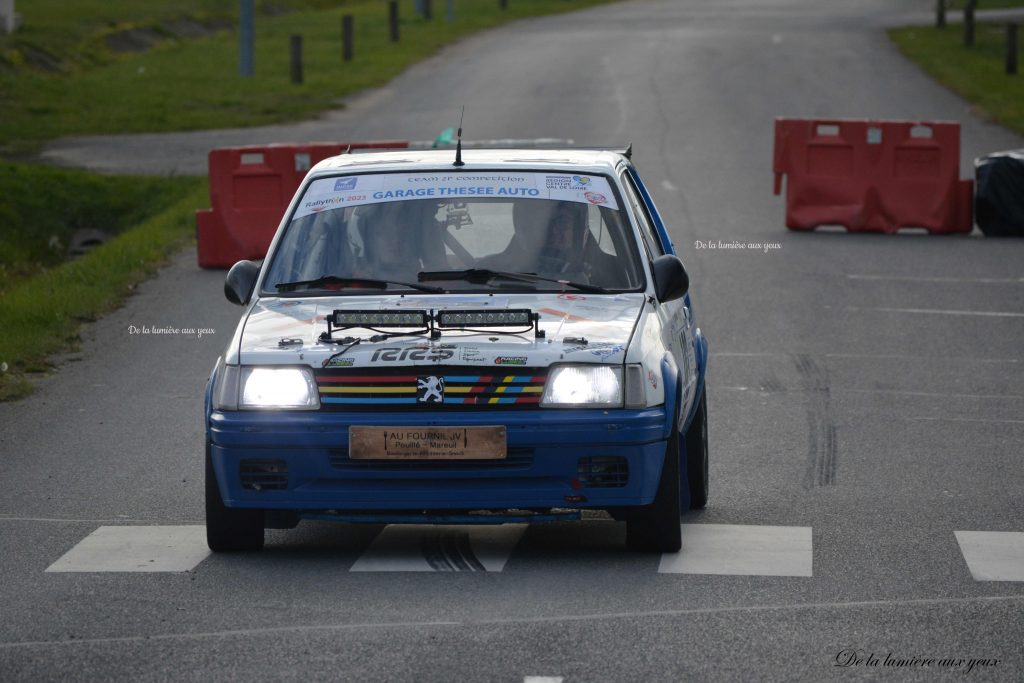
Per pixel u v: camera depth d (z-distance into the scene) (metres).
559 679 21.44
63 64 155.12
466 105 128.62
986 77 142.38
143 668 22.03
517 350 27.03
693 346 32.72
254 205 69.00
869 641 23.22
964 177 92.69
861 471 35.84
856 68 150.12
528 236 30.58
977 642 23.19
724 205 83.19
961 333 53.56
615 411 26.89
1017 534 30.05
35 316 55.56
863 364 48.81
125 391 45.66
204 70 156.25
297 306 29.53
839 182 77.56
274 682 21.36
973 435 39.72
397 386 26.84
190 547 29.27
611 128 113.62
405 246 30.53
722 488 34.38
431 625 24.05
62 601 25.58
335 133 113.56
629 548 28.66
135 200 90.62
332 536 30.66
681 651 22.70
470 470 26.70
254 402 27.12
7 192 87.44
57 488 34.38
